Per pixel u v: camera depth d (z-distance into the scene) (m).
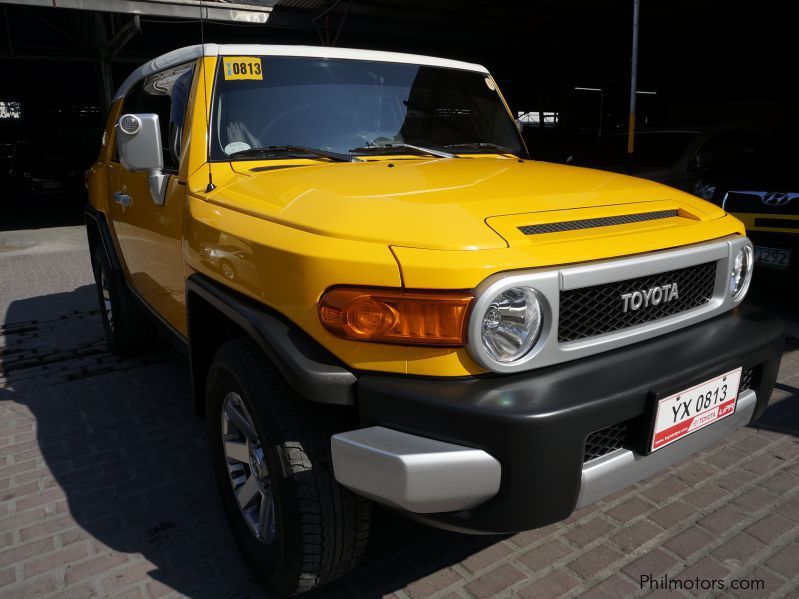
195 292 2.42
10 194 19.14
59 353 4.84
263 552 2.16
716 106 24.53
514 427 1.60
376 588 2.24
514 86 22.67
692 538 2.47
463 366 1.71
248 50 2.80
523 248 1.75
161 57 3.52
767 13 14.49
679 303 2.12
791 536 2.46
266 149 2.68
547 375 1.77
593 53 18.84
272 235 1.97
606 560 2.36
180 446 3.34
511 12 13.70
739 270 2.30
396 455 1.61
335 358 1.81
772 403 3.60
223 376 2.21
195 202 2.51
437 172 2.38
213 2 11.38
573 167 2.79
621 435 1.88
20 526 2.67
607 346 1.90
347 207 1.93
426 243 1.73
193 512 2.74
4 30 15.04
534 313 1.75
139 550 2.49
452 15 13.74
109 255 4.18
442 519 1.77
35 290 7.06
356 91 2.95
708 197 5.43
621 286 1.92
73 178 17.25
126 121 2.58
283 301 1.90
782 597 2.15
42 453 3.30
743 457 3.05
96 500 2.85
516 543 2.47
